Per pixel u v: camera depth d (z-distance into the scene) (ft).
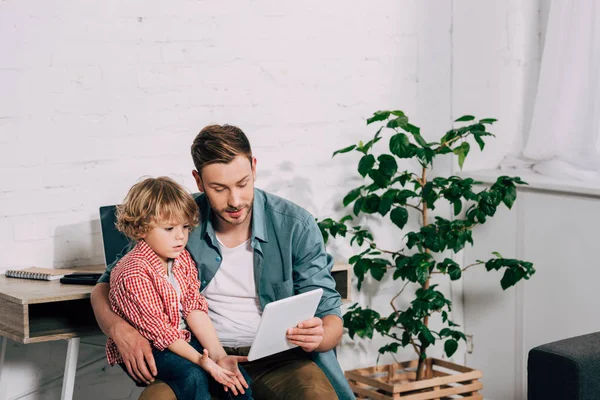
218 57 10.07
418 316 10.50
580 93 10.57
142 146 9.74
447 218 11.76
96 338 9.82
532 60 11.82
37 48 9.13
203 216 7.89
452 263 10.48
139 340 7.23
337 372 7.97
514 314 11.16
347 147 10.48
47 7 9.14
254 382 7.63
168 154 9.89
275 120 10.48
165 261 7.60
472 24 11.55
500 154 11.83
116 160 9.61
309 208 10.80
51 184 9.32
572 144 10.74
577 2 10.42
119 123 9.60
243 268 7.86
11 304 8.02
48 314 8.24
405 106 11.31
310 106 10.69
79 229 9.49
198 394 7.02
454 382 10.70
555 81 10.80
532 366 7.50
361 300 11.34
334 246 11.05
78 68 9.34
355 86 10.96
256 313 7.88
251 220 7.86
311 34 10.62
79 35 9.32
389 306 11.55
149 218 7.34
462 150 10.30
